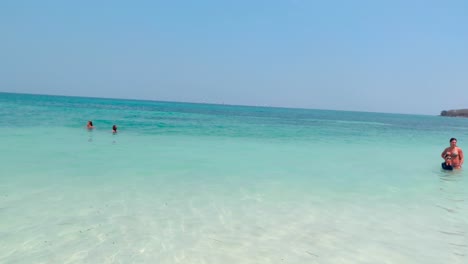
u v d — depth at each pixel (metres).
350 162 14.43
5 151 13.10
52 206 6.93
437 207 8.03
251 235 5.96
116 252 5.12
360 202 8.20
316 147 19.33
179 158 13.44
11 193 7.67
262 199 8.11
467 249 5.75
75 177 9.45
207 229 6.13
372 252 5.51
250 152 16.08
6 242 5.27
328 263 5.09
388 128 45.50
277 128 33.81
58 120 28.47
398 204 8.18
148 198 7.78
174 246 5.40
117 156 13.22
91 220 6.28
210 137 22.14
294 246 5.60
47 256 4.91
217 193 8.46
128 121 32.66
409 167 13.80
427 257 5.41
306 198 8.37
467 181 11.28
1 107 44.47
